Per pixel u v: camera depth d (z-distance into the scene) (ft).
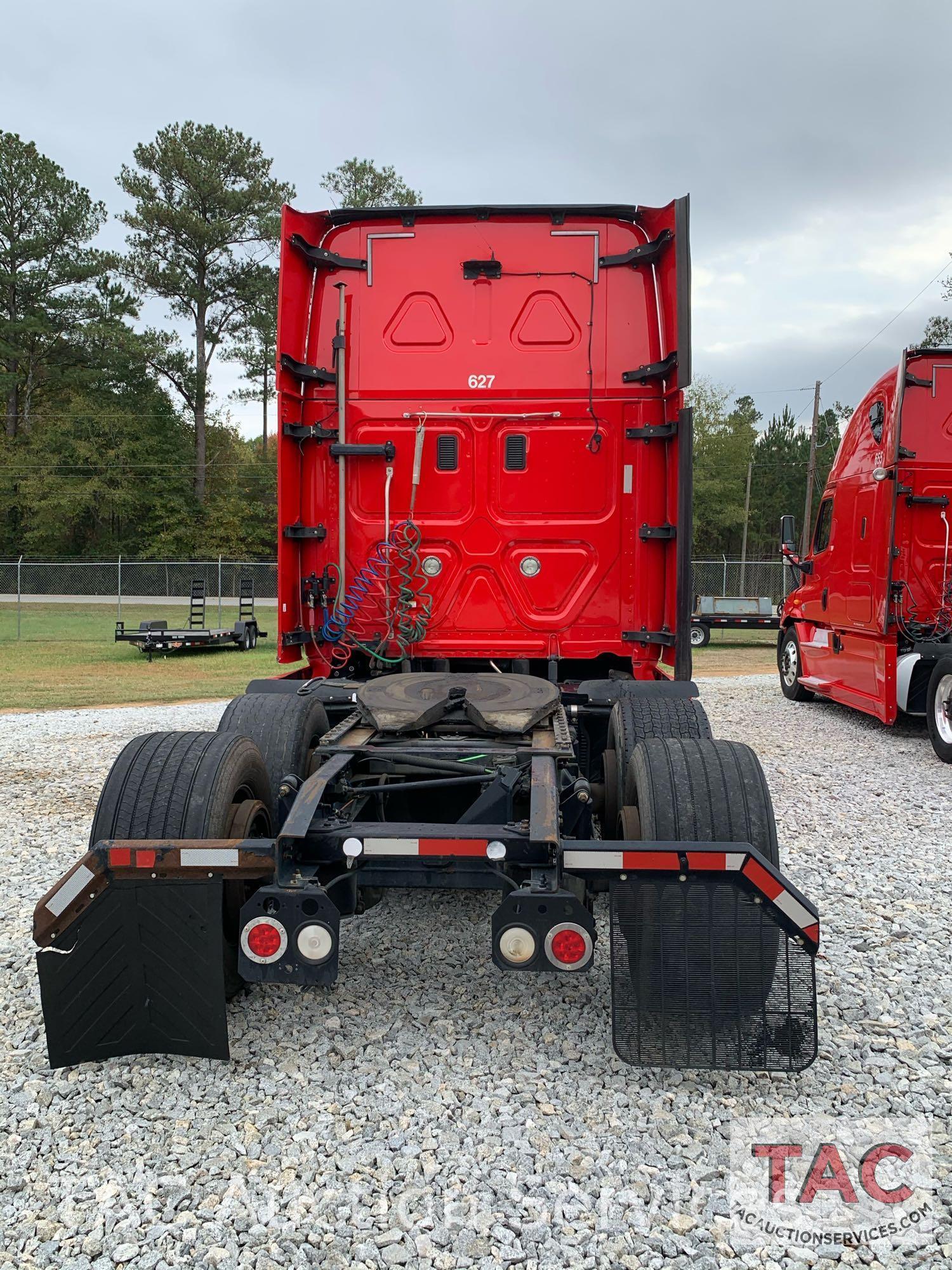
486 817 10.94
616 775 14.01
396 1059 10.09
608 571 17.08
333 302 17.17
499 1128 8.83
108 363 180.04
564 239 16.97
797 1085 9.61
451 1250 7.27
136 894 9.35
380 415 17.10
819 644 36.09
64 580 170.91
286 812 11.28
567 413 16.98
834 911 14.51
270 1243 7.35
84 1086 9.54
